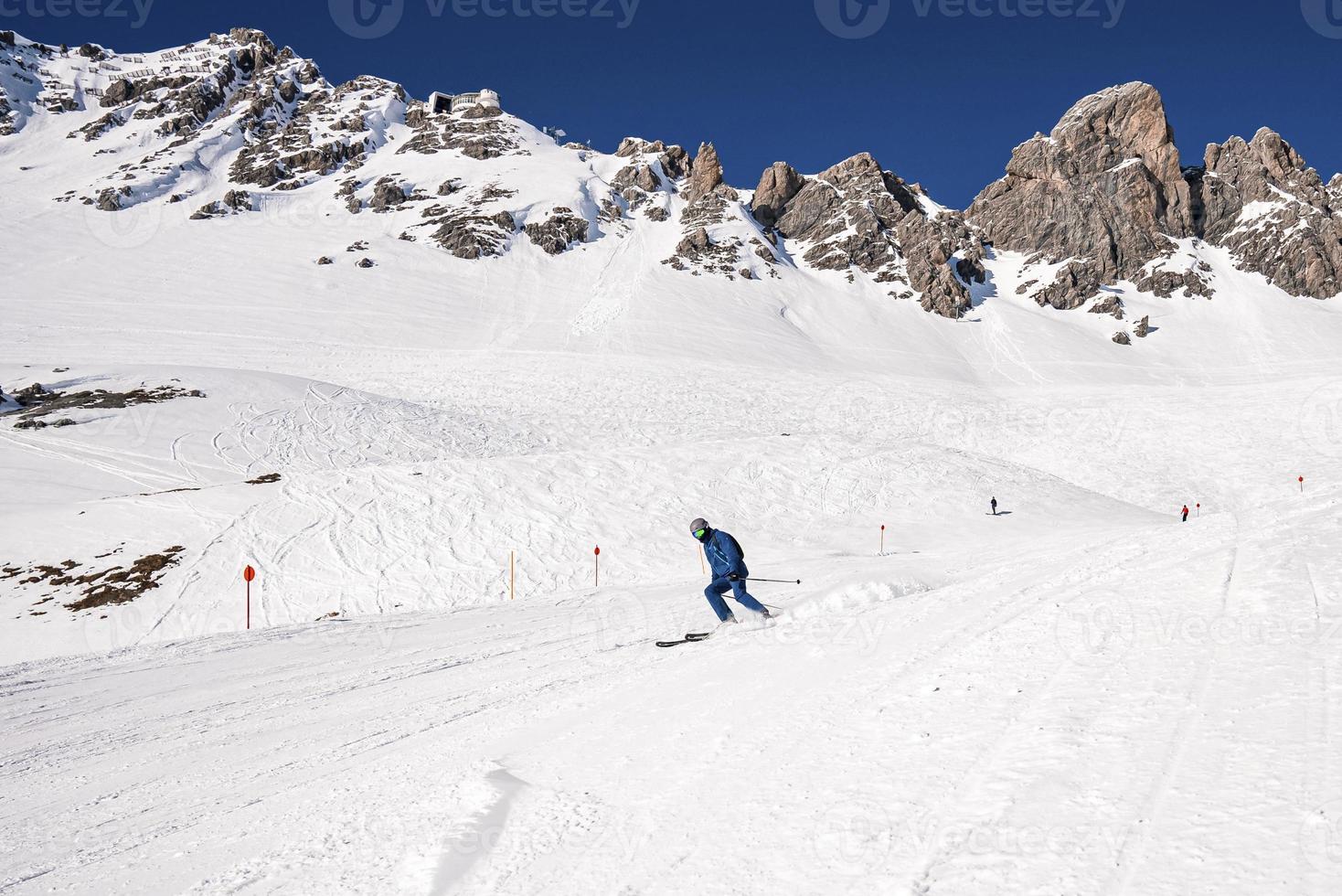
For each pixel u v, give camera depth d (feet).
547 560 93.97
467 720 19.22
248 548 95.40
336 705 25.41
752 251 477.77
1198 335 409.28
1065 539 86.38
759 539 105.70
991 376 337.93
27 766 21.26
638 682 18.72
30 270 370.53
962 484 132.87
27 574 91.09
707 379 279.08
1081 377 336.29
